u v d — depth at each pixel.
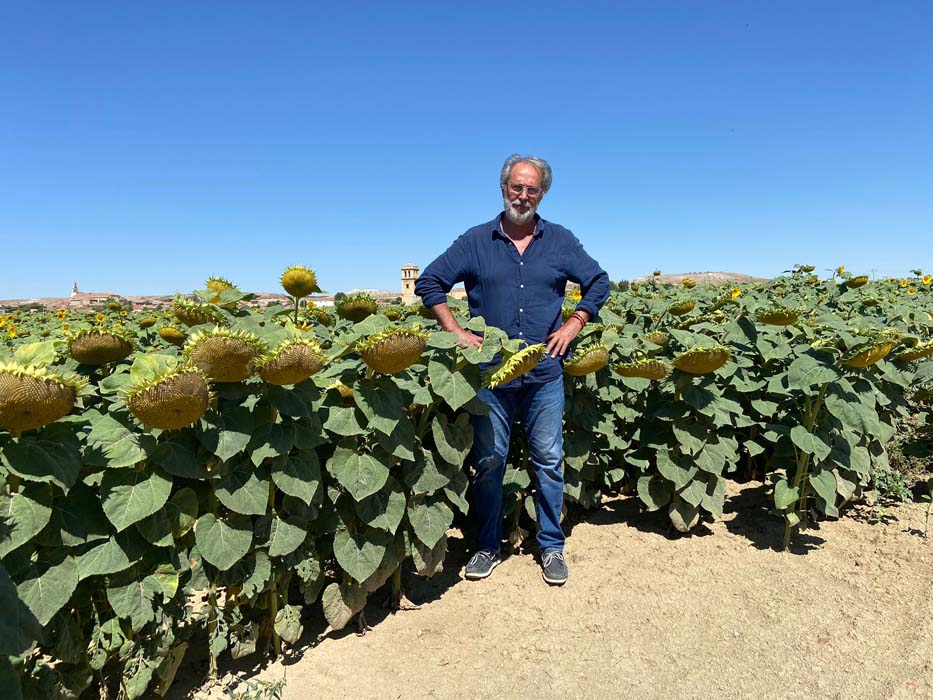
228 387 2.78
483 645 3.49
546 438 4.26
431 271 4.29
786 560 4.31
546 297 4.23
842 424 4.38
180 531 2.73
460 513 4.82
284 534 3.05
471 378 3.44
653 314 5.65
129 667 2.71
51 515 2.45
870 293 7.83
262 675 3.24
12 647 1.40
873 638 3.37
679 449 4.57
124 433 2.57
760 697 2.98
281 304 5.12
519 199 4.11
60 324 9.16
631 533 4.91
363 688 3.14
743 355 5.15
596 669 3.24
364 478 3.17
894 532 4.59
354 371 3.23
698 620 3.64
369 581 3.53
